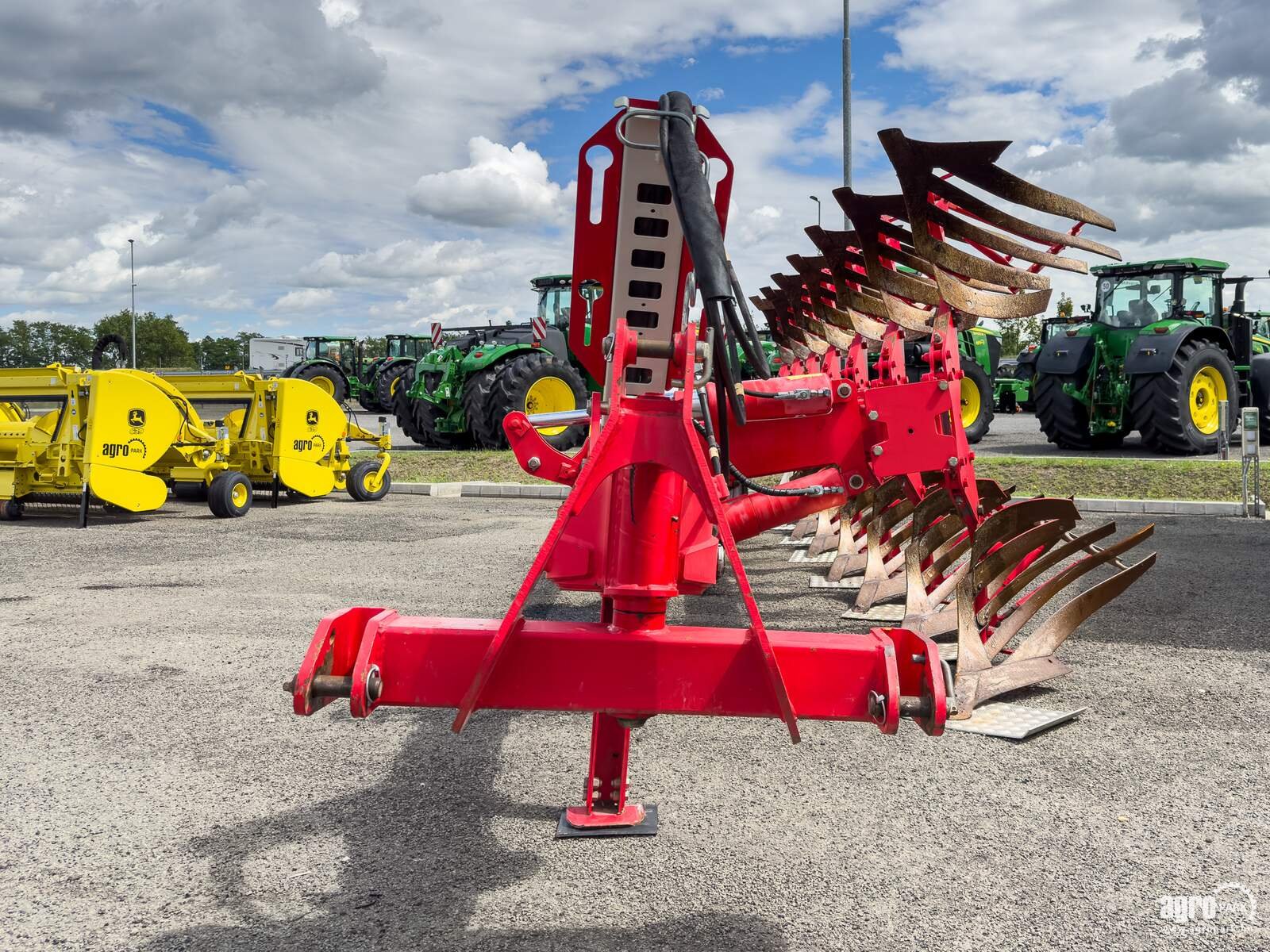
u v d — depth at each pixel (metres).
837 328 7.12
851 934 2.26
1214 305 15.30
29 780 3.18
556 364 15.63
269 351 39.97
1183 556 7.35
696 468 1.96
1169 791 3.09
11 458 9.86
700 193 2.14
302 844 2.72
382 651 2.06
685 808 2.98
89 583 6.46
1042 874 2.55
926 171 4.06
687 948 2.20
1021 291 4.60
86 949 2.19
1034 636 4.34
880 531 6.07
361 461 11.80
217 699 4.02
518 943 2.21
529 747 3.51
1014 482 10.87
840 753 3.46
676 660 2.06
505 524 9.56
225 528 9.22
